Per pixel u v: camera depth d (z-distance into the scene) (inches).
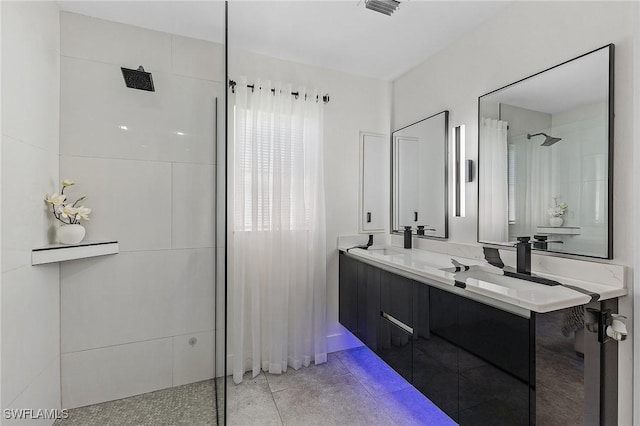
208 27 75.6
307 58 92.0
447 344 57.1
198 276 79.5
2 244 47.3
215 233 80.2
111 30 72.1
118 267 71.9
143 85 73.1
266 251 87.3
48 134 62.6
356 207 103.3
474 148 76.5
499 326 46.9
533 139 61.5
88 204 69.5
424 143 92.6
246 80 84.3
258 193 86.3
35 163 57.4
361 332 87.6
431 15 71.6
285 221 89.0
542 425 42.1
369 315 83.8
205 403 71.4
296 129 91.0
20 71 52.5
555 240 57.6
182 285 77.9
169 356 76.8
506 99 67.1
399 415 68.2
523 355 43.1
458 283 53.8
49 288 62.4
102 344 70.6
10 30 49.6
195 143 79.5
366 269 85.5
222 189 65.8
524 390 42.8
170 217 77.0
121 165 72.5
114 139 72.0
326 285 99.1
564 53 56.9
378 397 75.1
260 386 79.9
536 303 40.8
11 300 49.5
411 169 98.0
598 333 46.2
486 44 73.0
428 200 91.4
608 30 50.6
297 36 80.4
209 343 80.4
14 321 50.4
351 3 67.7
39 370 58.4
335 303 100.9
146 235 74.7
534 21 62.2
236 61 86.3
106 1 65.7
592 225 52.1
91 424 63.5
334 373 86.7
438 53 88.2
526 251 59.1
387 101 106.7
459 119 80.8
